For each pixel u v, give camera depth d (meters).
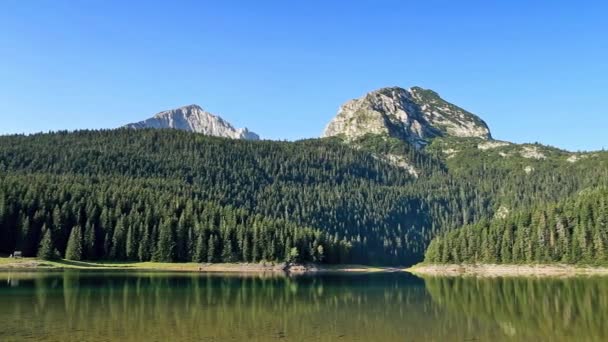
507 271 183.38
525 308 73.88
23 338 48.66
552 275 157.25
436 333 54.16
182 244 192.00
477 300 84.94
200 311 68.38
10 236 172.75
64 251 180.00
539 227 179.75
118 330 53.19
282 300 83.88
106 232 187.25
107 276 132.38
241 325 57.84
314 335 52.50
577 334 53.53
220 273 166.75
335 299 86.12
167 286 105.56
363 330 55.59
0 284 101.62
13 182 194.00
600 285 112.44
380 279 148.38
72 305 71.88
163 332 52.59
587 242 169.50
